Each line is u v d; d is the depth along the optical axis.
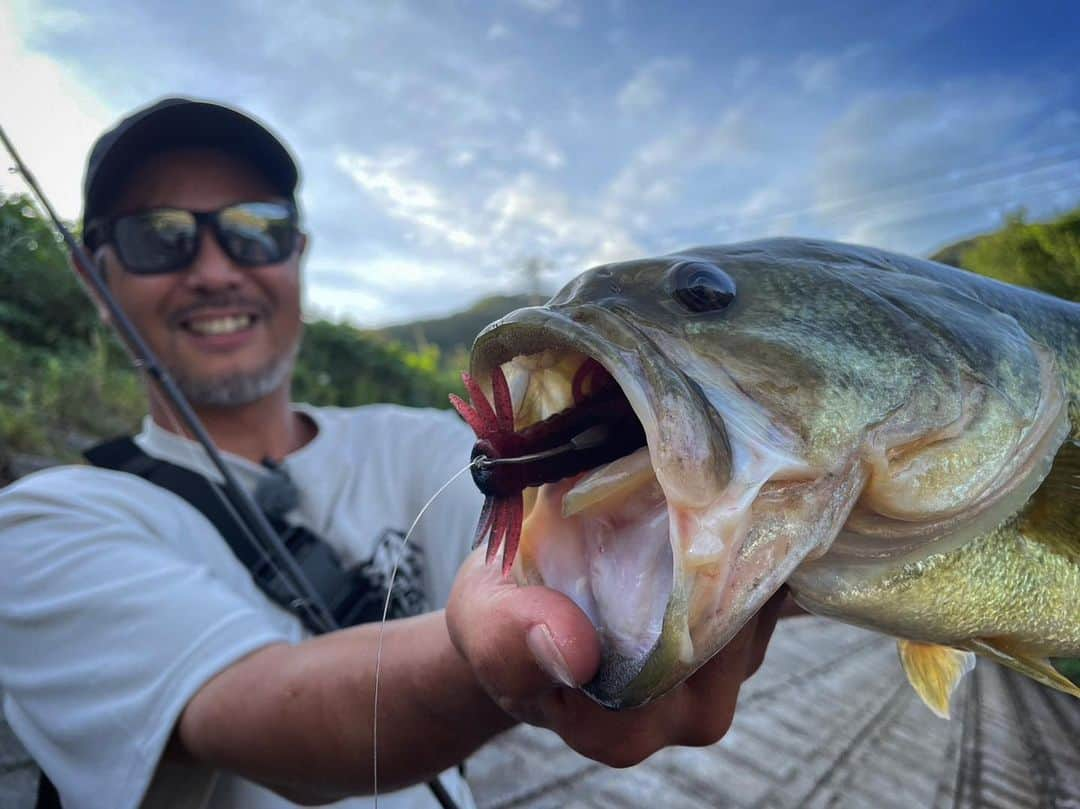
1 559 0.33
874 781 0.78
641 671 0.17
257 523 0.38
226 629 0.29
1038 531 0.26
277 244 0.48
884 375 0.23
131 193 0.47
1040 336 0.29
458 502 0.45
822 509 0.21
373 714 0.24
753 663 0.24
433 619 0.26
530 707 0.20
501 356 0.22
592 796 0.66
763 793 0.71
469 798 0.41
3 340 1.35
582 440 0.20
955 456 0.24
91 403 1.30
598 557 0.20
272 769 0.26
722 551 0.18
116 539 0.33
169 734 0.27
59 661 0.29
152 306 0.45
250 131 0.48
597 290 0.24
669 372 0.19
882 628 0.26
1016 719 1.14
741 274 0.25
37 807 0.31
